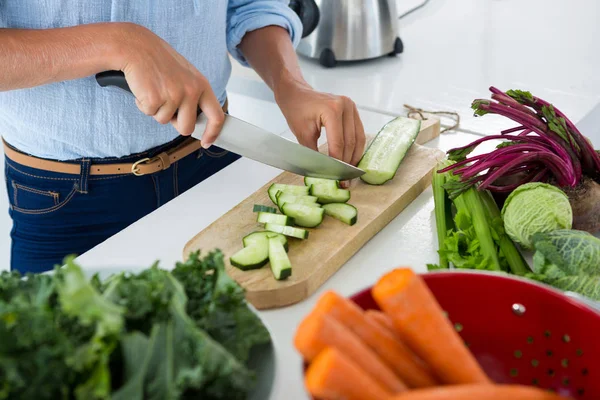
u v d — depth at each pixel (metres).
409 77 1.65
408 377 0.52
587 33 1.85
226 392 0.53
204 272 0.64
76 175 1.14
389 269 0.89
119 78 0.93
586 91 1.50
